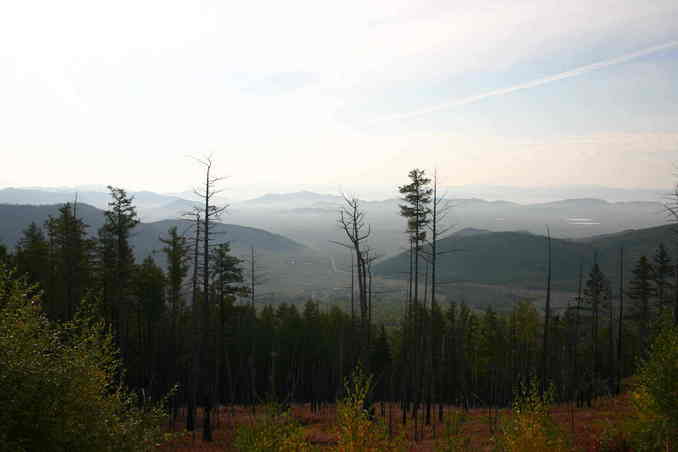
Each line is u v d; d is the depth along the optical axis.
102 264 32.16
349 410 9.37
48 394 8.37
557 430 11.59
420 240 27.91
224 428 27.17
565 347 47.09
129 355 39.50
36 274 32.00
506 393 51.53
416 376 36.31
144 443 10.01
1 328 8.62
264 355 52.44
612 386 40.75
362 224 23.84
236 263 30.78
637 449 13.98
